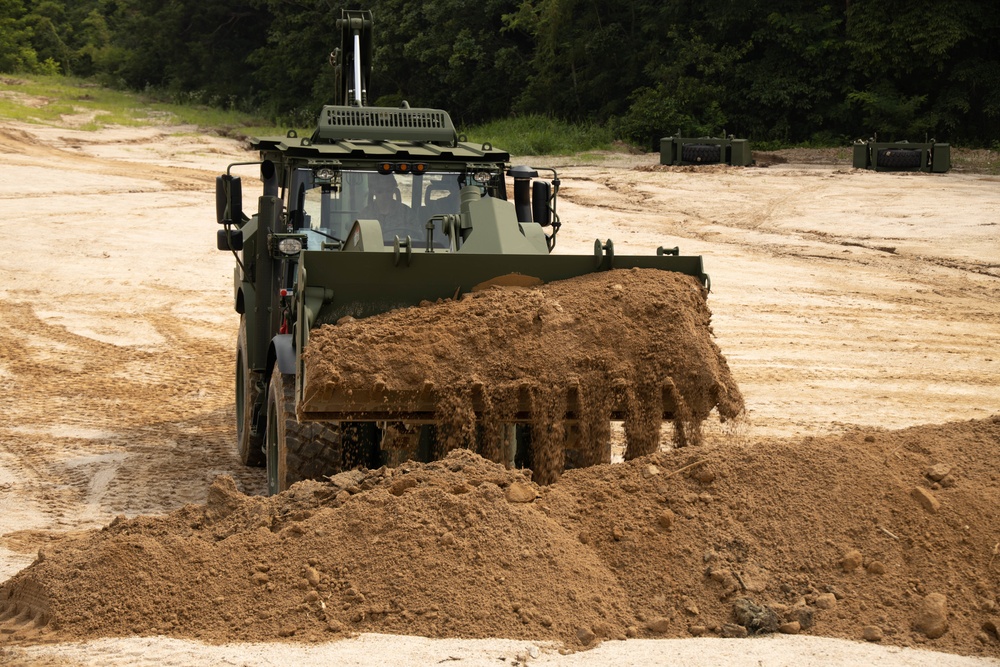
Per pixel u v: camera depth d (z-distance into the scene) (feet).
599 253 52.70
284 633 36.70
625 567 41.14
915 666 35.12
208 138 326.24
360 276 48.88
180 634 37.14
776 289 141.18
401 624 37.32
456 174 63.87
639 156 326.44
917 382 95.66
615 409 48.49
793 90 363.56
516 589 38.63
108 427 78.18
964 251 168.66
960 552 41.91
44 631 37.73
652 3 400.06
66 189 218.18
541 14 399.65
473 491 42.24
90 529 54.90
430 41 423.23
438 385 46.65
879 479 45.09
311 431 51.34
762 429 78.79
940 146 271.28
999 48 361.30
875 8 354.54
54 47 655.76
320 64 458.50
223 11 515.91
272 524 43.47
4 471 66.13
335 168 62.13
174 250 161.89
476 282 50.78
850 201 218.79
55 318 119.55
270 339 63.26
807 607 38.91
